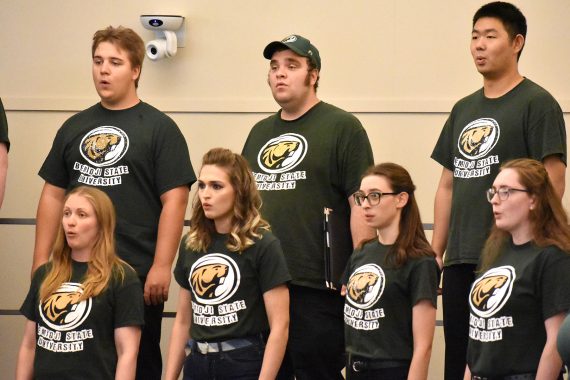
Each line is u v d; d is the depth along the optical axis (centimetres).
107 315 1107
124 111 1290
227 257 1095
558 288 938
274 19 1512
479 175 1165
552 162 1143
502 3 1188
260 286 1095
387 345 1071
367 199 1097
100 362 1099
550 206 968
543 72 1470
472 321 989
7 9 1559
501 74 1184
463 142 1189
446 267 1193
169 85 1527
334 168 1245
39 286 1129
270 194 1247
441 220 1244
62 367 1099
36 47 1554
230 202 1097
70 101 1545
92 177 1266
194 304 1099
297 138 1258
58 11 1552
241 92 1519
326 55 1503
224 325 1085
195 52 1523
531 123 1152
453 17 1482
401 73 1491
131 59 1292
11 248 1548
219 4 1520
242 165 1109
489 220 1153
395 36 1491
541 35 1470
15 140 1555
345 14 1499
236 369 1077
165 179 1271
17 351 1540
